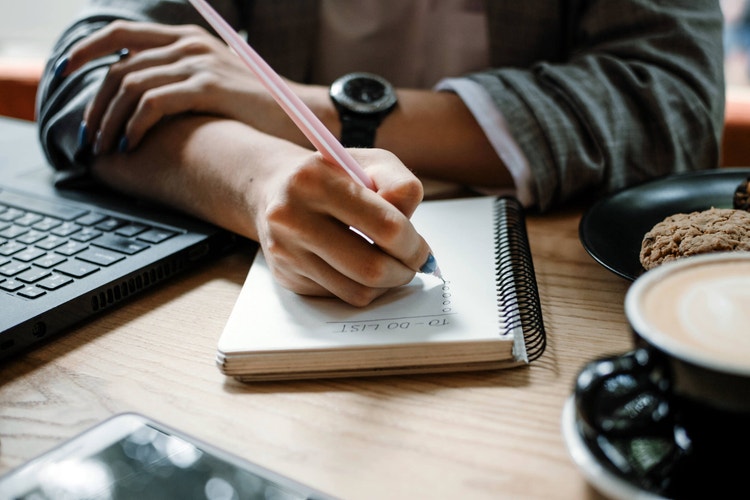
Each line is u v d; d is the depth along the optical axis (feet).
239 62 2.24
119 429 1.08
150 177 1.98
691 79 2.18
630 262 1.54
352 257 1.32
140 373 1.31
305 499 0.92
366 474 1.01
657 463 0.84
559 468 1.00
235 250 1.85
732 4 4.10
